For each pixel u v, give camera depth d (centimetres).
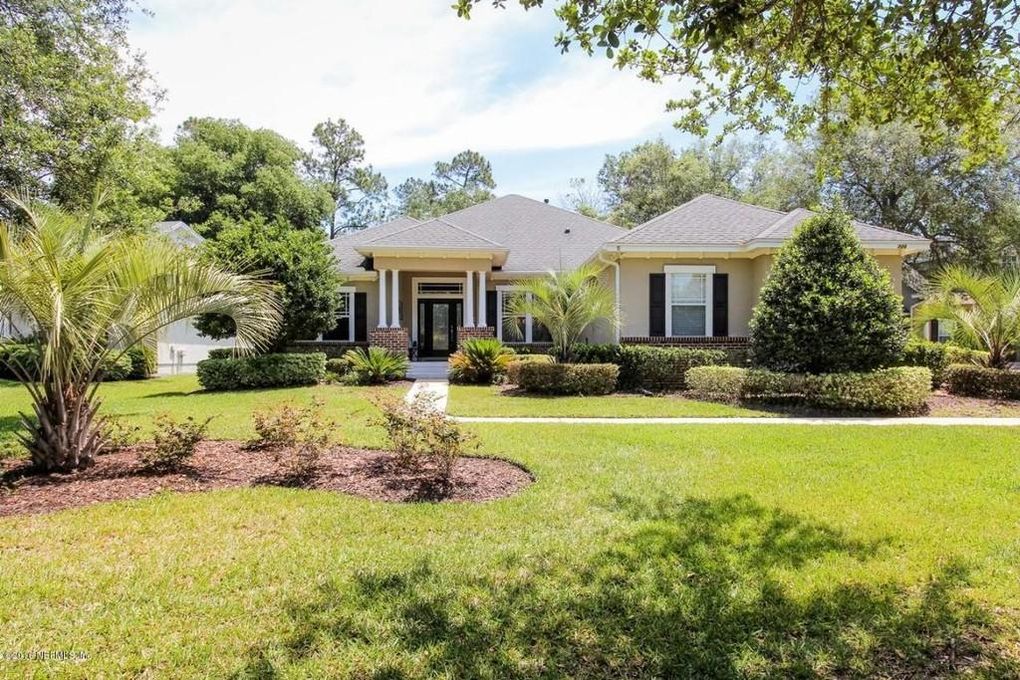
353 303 2083
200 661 286
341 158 4669
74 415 629
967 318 1292
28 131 984
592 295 1416
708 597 348
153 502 531
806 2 384
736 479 604
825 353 1143
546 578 375
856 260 1170
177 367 2255
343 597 350
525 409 1141
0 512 503
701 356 1427
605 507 519
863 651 294
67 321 565
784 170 2780
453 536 451
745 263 1537
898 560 399
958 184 2333
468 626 318
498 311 2122
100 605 339
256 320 713
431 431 596
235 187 3306
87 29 1145
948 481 595
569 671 279
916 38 415
